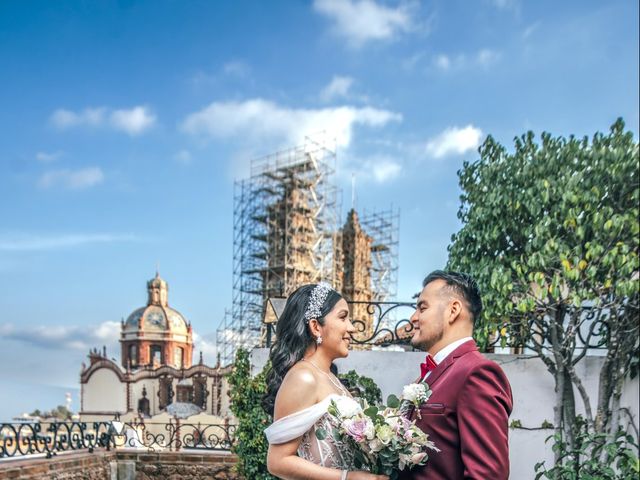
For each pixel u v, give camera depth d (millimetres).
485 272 6293
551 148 6434
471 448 2082
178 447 8602
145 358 50500
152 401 39625
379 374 6051
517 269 5945
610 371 5777
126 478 7730
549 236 5938
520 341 6148
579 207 5941
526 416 5875
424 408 2309
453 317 2473
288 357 2768
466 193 7086
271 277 37906
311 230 39281
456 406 2211
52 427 7254
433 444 2238
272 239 38500
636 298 5699
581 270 5812
